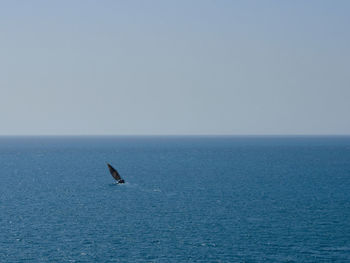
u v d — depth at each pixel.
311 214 95.75
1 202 112.00
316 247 71.00
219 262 64.06
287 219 90.50
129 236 77.44
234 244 72.50
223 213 96.88
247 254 67.56
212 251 68.94
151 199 116.62
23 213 97.38
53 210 101.00
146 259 65.44
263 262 64.12
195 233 79.38
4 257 66.25
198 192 129.38
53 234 78.75
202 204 108.50
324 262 64.19
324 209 101.62
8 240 74.94
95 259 65.50
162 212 98.38
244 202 111.31
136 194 125.69
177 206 105.75
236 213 96.88
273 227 83.69
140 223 87.25
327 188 137.50
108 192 130.12
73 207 104.88
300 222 87.69
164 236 77.38
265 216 93.69
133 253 68.06
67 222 88.19
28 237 76.81
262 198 117.75
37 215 95.25
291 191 131.00
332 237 76.62
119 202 111.94
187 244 72.62
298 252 68.44
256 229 82.12
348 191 130.75
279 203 109.75
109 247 71.06
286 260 64.88
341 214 95.62
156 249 70.00
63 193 128.25
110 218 92.06
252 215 94.81
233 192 129.25
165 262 64.06
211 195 123.25
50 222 88.19
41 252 68.62
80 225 85.62
